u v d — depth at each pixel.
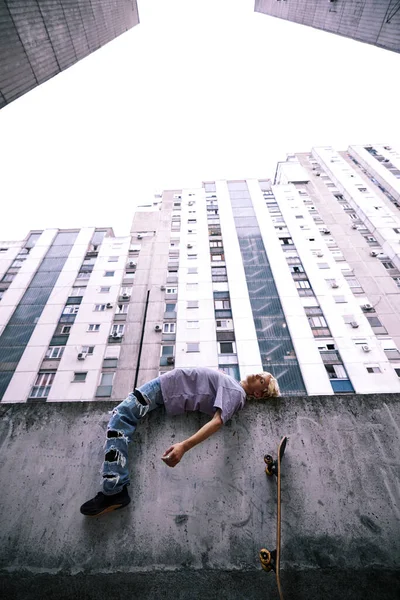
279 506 1.65
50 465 2.21
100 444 2.30
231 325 18.11
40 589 1.75
